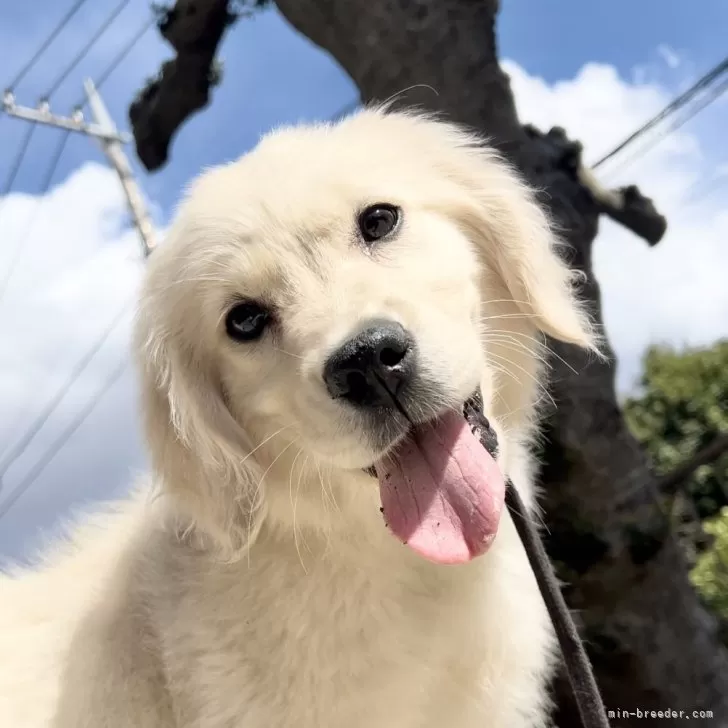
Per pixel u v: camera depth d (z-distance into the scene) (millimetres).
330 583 297
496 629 321
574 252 532
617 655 534
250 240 292
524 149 542
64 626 332
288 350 283
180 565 316
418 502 275
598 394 539
